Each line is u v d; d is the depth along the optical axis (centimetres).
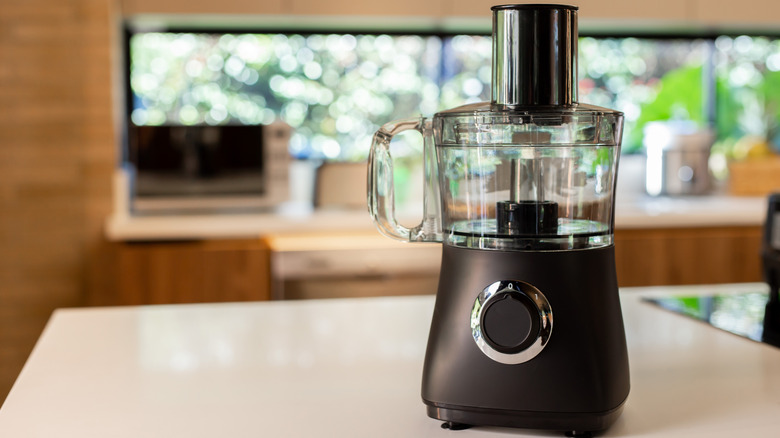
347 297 259
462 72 342
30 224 278
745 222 289
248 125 285
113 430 67
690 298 124
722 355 90
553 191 66
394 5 301
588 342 65
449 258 69
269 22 311
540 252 65
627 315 112
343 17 299
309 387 80
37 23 273
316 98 334
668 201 328
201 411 72
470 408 67
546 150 66
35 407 74
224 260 260
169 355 93
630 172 352
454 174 68
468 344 67
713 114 363
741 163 344
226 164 285
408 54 338
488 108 68
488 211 67
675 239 281
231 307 121
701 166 338
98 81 277
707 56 361
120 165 305
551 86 68
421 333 103
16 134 275
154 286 258
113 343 99
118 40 303
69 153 278
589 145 66
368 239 266
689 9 320
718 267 284
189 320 112
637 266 279
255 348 96
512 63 68
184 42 323
